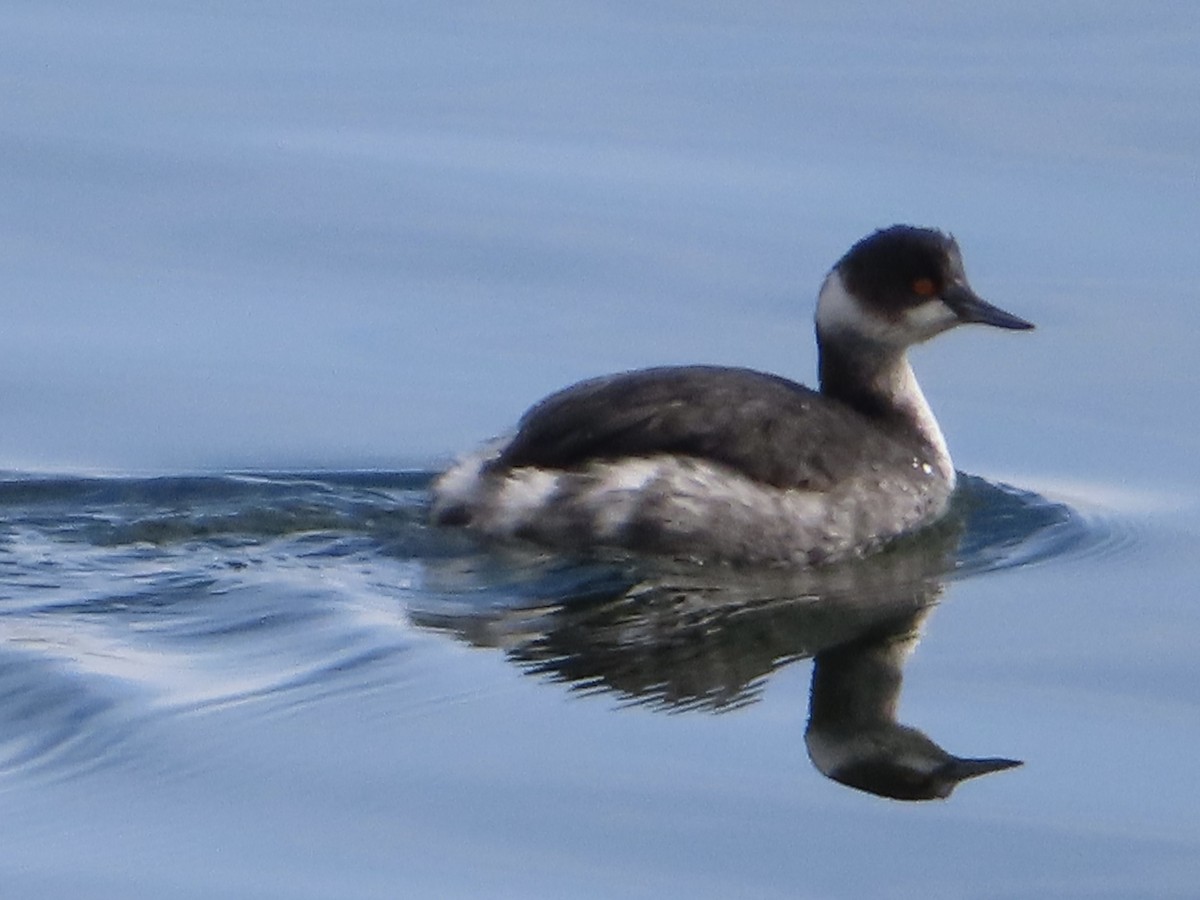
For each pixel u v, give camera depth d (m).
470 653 14.18
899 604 15.28
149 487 16.45
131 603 14.67
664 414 15.57
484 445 16.34
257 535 15.74
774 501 15.51
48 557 15.28
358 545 15.58
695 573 15.40
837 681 14.16
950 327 16.64
